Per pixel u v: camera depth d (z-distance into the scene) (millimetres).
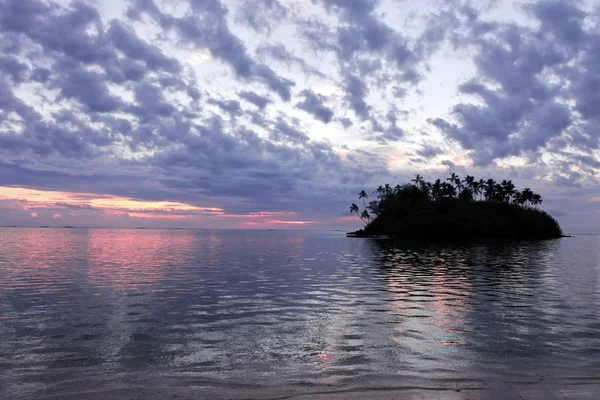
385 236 137125
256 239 131750
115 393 7609
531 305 16797
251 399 7328
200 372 8773
